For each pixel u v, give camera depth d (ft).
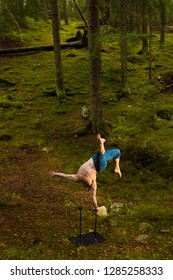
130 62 75.82
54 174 24.25
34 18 102.63
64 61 79.92
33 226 26.23
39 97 60.75
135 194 32.19
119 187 33.50
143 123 35.60
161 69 70.54
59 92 59.36
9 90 64.34
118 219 27.35
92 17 42.93
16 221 26.86
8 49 84.99
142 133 35.60
